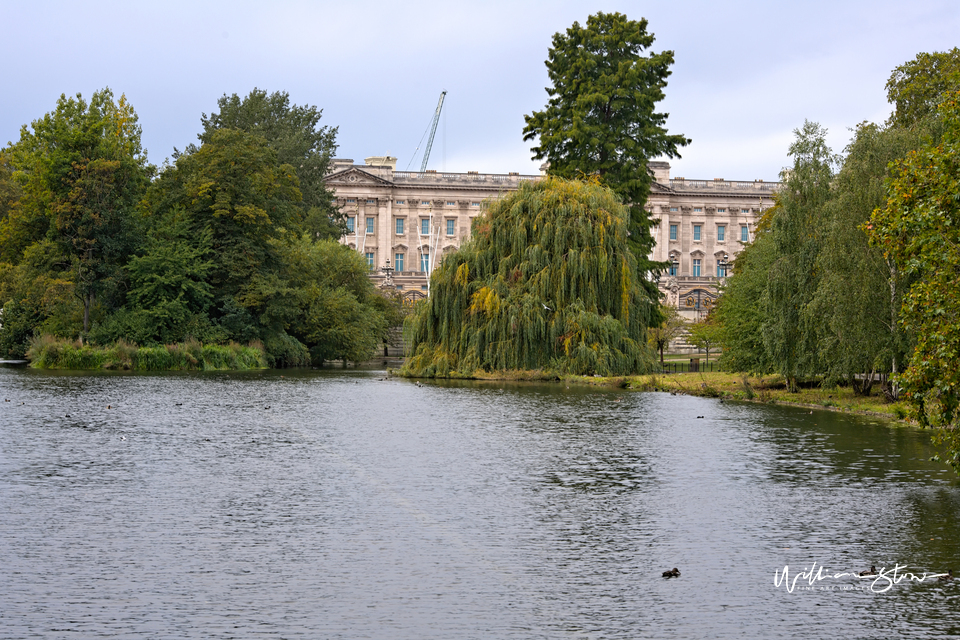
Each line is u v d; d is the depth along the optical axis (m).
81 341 68.81
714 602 13.81
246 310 76.25
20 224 76.69
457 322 60.44
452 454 26.67
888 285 37.94
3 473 22.73
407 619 12.95
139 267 71.50
